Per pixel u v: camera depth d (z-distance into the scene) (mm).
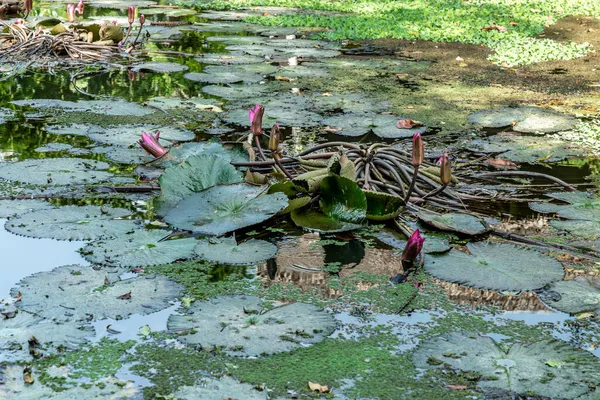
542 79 6375
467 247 3014
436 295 2668
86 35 7043
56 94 5461
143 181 3703
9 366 2158
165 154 3791
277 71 6441
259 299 2580
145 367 2176
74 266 2766
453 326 2459
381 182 3514
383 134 4555
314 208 3359
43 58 6594
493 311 2562
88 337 2322
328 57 7215
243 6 10758
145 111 5012
